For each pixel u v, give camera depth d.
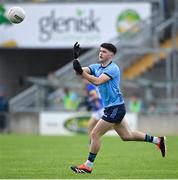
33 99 77.88
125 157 41.59
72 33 89.00
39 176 31.48
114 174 32.25
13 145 53.00
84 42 88.94
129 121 73.44
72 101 76.38
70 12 89.00
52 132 74.56
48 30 89.25
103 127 31.47
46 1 89.44
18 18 32.88
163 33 83.50
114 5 88.00
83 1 88.88
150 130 73.31
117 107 31.28
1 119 76.88
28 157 42.06
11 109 78.00
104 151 46.34
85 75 30.56
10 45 89.31
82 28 88.88
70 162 38.62
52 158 41.25
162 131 73.31
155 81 79.75
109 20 88.31
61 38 89.31
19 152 46.12
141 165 36.75
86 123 73.44
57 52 95.00
